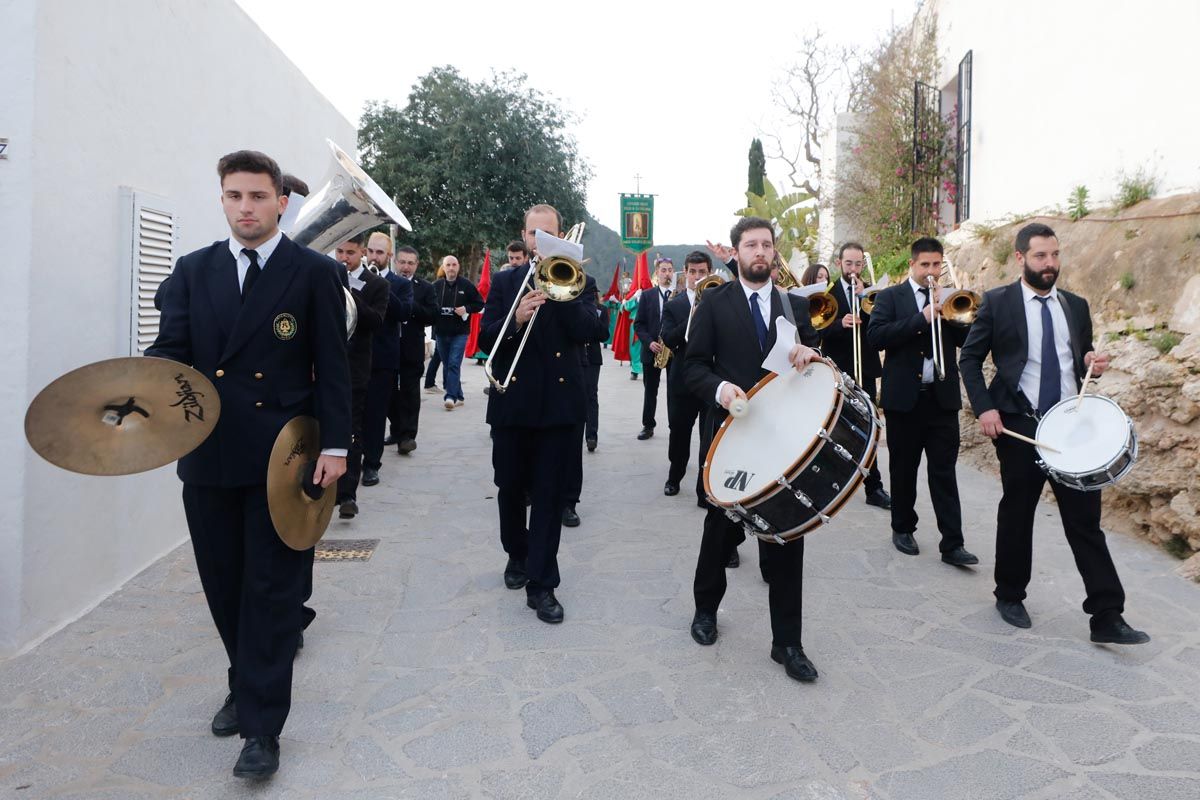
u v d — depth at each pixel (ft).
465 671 11.60
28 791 8.75
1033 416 13.00
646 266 51.08
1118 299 20.22
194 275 9.24
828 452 9.82
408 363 26.14
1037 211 26.76
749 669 11.69
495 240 74.64
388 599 14.33
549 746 9.68
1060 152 25.45
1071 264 22.63
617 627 13.16
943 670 11.67
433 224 74.74
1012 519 13.15
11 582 11.92
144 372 7.54
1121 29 22.30
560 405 13.21
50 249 12.32
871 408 10.46
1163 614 13.57
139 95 15.01
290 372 9.26
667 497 21.66
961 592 14.78
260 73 21.45
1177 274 18.74
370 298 18.80
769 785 8.93
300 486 9.21
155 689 11.02
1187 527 15.76
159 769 9.20
